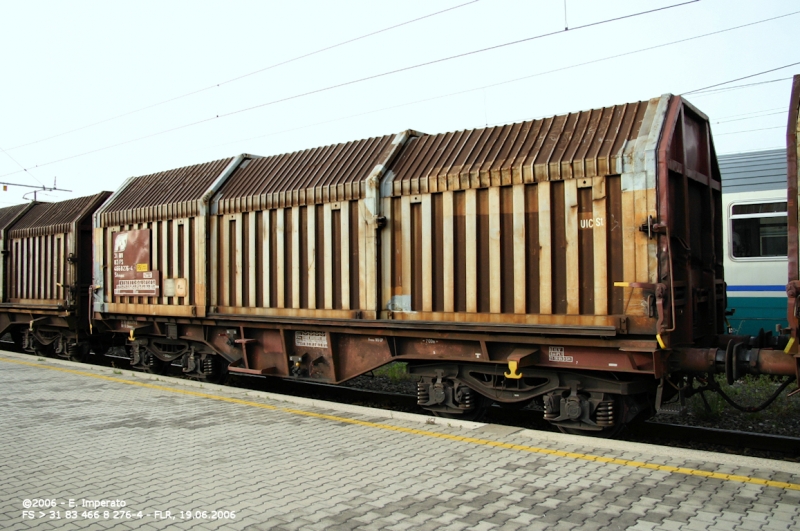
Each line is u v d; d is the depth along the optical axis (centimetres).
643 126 688
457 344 805
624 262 666
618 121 716
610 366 691
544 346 738
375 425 741
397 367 1278
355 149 956
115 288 1280
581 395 729
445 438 678
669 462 571
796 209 580
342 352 935
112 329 1322
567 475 544
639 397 737
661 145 655
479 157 792
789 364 618
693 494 492
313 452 632
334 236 917
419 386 854
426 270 814
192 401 894
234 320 1038
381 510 471
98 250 1323
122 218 1266
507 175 746
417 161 857
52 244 1507
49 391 978
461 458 602
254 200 1022
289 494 510
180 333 1168
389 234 855
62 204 1609
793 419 846
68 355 1488
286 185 991
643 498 486
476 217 772
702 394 791
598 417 711
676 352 677
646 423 817
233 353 1083
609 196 683
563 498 489
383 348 884
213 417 794
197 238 1104
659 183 648
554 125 766
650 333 649
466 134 844
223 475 562
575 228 698
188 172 1225
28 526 452
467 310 777
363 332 877
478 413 832
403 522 448
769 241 1185
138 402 889
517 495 498
